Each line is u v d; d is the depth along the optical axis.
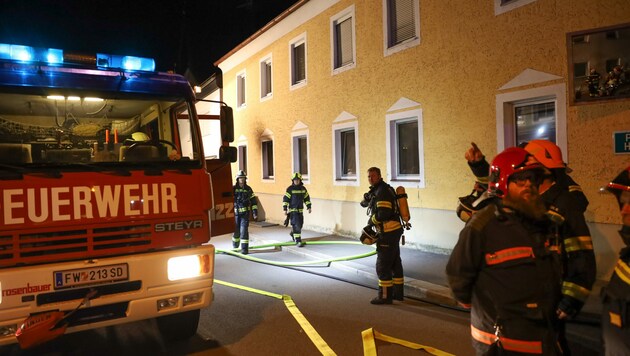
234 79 18.86
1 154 3.91
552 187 3.26
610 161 6.39
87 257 3.91
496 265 2.35
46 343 5.08
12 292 3.61
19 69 4.09
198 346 4.89
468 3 8.36
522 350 2.28
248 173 17.78
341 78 11.82
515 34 7.56
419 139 9.47
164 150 4.66
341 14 11.73
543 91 7.16
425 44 9.25
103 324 3.98
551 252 2.44
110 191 4.02
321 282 7.58
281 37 14.74
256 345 4.87
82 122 4.37
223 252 10.50
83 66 4.40
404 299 6.49
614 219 6.35
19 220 3.67
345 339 4.98
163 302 4.18
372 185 6.47
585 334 4.59
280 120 15.05
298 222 10.49
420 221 9.49
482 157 4.44
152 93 4.63
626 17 6.24
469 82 8.38
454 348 4.67
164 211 4.23
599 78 6.36
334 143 12.19
